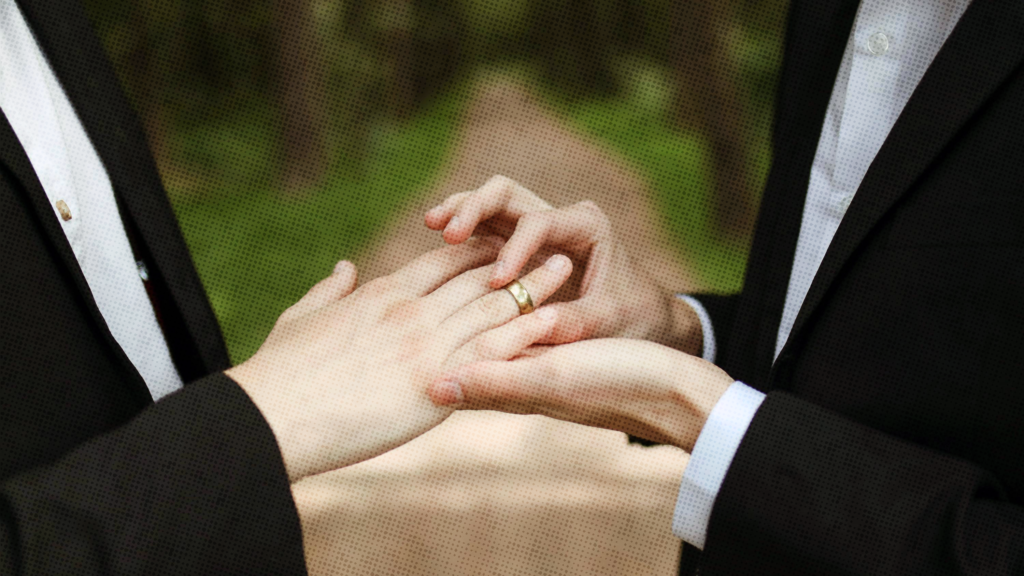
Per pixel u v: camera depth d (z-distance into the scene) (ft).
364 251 15.98
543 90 31.55
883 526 3.25
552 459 8.04
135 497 3.25
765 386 3.84
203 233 15.87
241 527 3.30
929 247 3.43
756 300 3.93
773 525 3.30
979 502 3.29
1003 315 3.36
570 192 18.88
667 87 23.58
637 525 6.93
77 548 3.22
